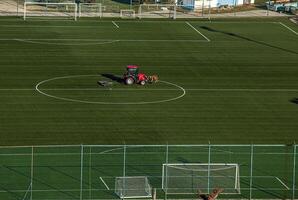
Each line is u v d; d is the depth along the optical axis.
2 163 151.00
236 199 139.50
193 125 179.12
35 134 169.25
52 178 145.38
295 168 151.88
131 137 169.75
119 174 148.00
